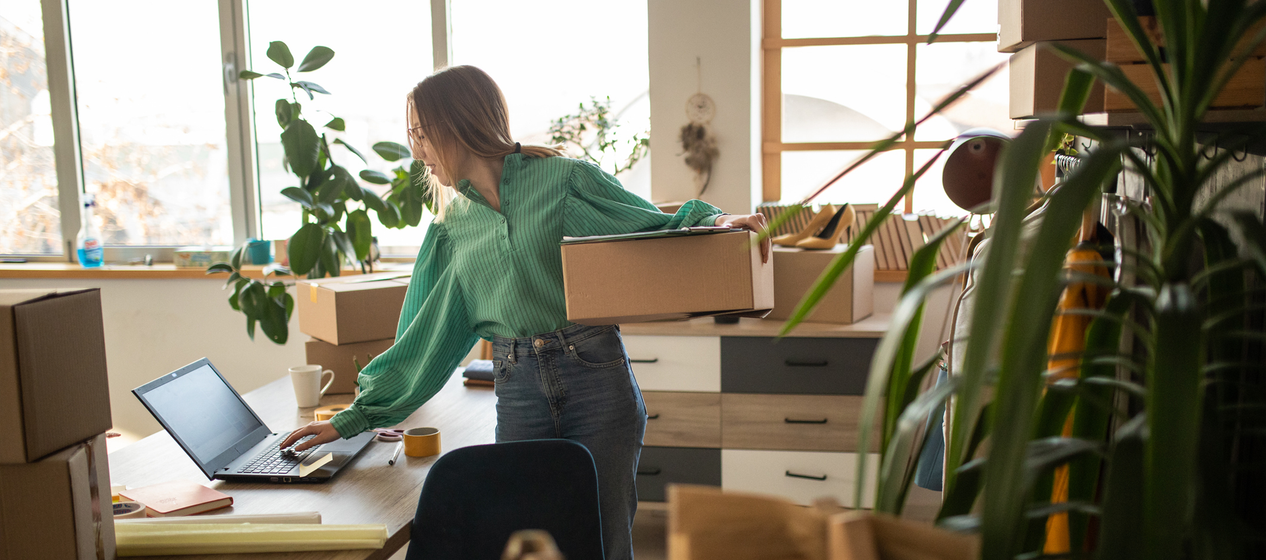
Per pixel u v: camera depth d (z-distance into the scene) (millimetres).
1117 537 600
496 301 1662
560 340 1635
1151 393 568
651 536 3104
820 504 509
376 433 1819
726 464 2975
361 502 1444
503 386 1688
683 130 3236
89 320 1096
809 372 2879
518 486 1373
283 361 3678
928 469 1852
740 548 508
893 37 3355
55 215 3887
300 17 3689
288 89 3729
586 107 3547
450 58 3611
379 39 3660
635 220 1687
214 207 3822
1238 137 1113
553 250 1659
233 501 1453
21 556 1053
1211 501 631
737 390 2932
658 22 3211
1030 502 859
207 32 3725
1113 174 1032
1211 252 808
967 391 558
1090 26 1362
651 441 3006
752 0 3199
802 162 3516
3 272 3689
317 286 2291
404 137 3701
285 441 1644
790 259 2932
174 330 3707
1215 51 678
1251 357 1026
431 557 1365
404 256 3818
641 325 2945
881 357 617
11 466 1033
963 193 2316
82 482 1075
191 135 3789
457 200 1770
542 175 1696
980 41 3305
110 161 3830
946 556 479
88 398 1094
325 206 3219
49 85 3775
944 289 3154
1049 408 885
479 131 1668
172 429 1534
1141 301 732
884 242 3256
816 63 3439
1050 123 636
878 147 761
